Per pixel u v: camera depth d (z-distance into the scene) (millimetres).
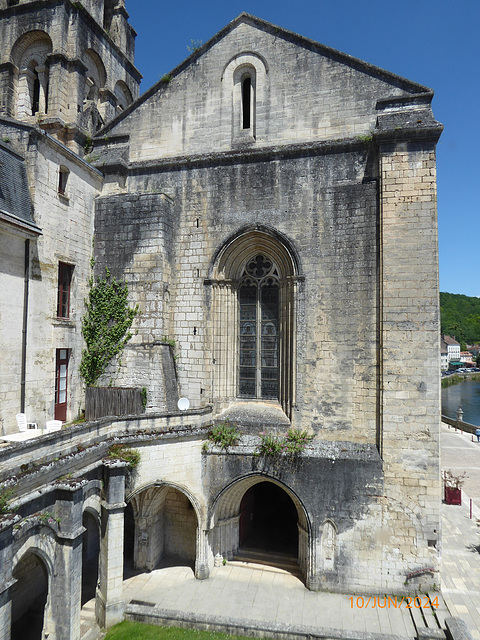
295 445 16359
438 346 15539
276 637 13453
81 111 22547
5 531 9945
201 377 18500
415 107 16797
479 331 197250
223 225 18562
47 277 16812
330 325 16938
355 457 15906
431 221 15828
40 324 16422
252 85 19047
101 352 18734
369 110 17375
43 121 21422
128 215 18969
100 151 20797
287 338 17922
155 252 18453
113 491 14219
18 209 15141
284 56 18453
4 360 14742
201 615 14133
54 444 12375
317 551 16094
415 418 15578
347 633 13164
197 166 19062
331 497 16062
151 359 18094
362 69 17531
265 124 18531
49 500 12000
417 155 16031
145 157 20156
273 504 23797
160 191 19609
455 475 29047
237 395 19016
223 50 19344
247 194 18297
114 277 19016
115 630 13789
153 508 17703
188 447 16750
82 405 18812
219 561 17844
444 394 100625
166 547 18938
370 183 16750
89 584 17141
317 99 17969
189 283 18906
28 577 15812
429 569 15211
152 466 15844
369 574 15664
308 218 17438
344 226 16984
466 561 17516
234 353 18969
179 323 18922
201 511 16891
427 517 15367
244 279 19188
